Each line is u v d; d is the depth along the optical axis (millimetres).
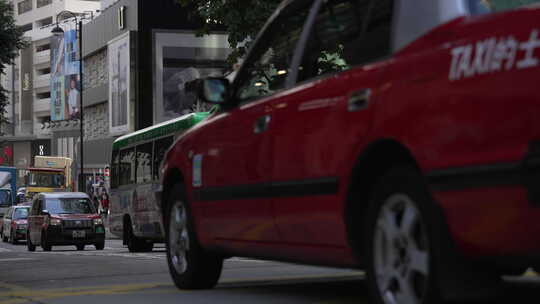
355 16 7910
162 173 12133
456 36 6324
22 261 23812
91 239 41031
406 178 6652
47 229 40531
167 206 12094
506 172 5586
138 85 90500
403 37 7004
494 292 6305
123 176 35125
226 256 10969
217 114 10617
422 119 6445
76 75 148500
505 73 5668
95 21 109938
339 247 7754
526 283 11109
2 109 44125
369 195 7410
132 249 34375
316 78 8375
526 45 5547
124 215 34688
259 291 11164
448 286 6262
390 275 6941
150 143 31516
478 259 6078
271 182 8805
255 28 25047
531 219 5445
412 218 6625
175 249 11781
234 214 9773
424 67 6555
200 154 10773
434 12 6711
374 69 7289
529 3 6824
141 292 11508
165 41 89812
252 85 9805
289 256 8875
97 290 12156
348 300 9836
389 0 7363
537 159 5367
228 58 25766
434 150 6285
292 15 9258
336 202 7590
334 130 7641
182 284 11594
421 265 6555
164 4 90188
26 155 185375
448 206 6164
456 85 6133
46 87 187000
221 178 10086
